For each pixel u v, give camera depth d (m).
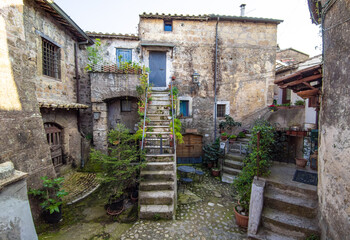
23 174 2.39
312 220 3.32
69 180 6.06
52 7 5.57
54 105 5.24
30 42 4.93
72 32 7.37
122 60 8.75
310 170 4.65
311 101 3.75
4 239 2.10
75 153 6.89
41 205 3.59
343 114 2.33
